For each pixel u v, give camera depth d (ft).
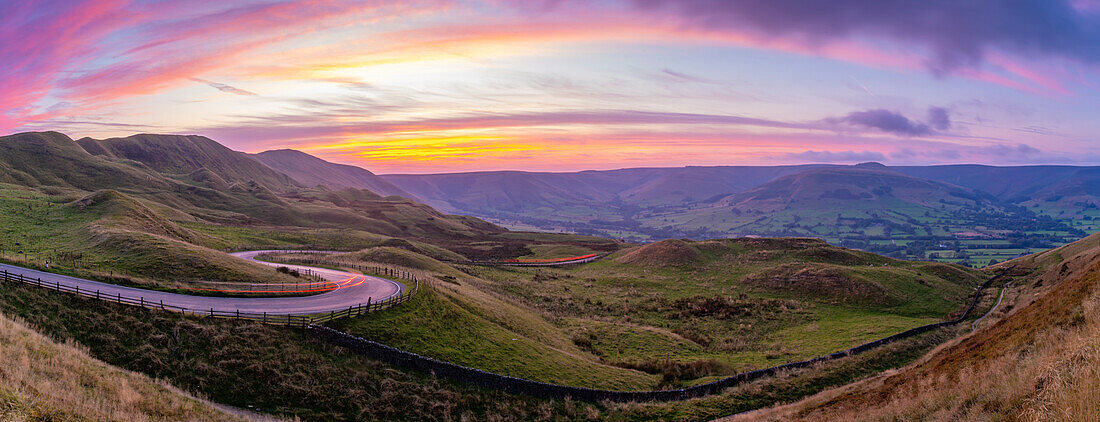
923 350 181.98
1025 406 48.80
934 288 283.38
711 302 263.70
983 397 58.39
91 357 99.30
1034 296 246.88
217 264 184.44
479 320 172.24
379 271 249.75
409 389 114.21
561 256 503.20
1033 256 412.57
